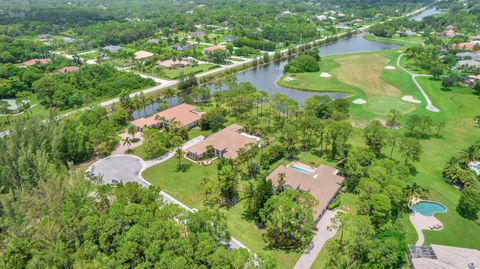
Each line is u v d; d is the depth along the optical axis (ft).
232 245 232.32
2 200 236.63
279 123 436.35
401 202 254.68
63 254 186.70
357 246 207.41
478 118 424.87
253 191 268.21
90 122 411.13
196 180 314.76
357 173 290.56
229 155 350.23
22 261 185.68
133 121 444.96
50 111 421.18
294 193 242.58
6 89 559.38
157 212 218.38
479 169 313.53
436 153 352.69
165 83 610.65
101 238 198.29
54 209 229.86
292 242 232.94
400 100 510.58
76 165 345.72
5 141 318.24
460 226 247.09
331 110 436.76
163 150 373.81
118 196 240.12
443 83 550.77
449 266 200.85
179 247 185.68
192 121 434.71
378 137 338.75
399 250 208.03
